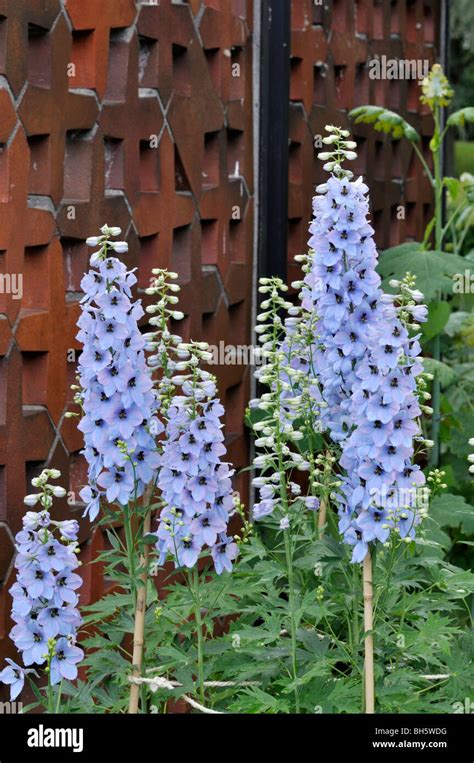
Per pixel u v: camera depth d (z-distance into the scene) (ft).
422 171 16.67
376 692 7.60
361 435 7.24
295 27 12.97
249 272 12.16
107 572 7.79
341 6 14.03
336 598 8.65
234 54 11.80
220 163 11.34
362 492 7.28
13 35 7.83
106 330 7.09
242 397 11.95
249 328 12.23
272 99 12.23
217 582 8.33
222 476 7.61
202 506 7.48
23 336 8.14
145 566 7.49
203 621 7.80
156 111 9.92
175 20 10.20
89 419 7.25
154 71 9.90
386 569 8.23
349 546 8.14
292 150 13.08
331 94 13.80
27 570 6.81
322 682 7.98
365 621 7.51
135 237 9.64
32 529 7.11
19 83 7.94
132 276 7.27
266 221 12.30
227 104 11.44
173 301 7.94
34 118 8.14
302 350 9.14
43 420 8.42
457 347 15.65
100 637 8.09
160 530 7.50
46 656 6.76
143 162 10.02
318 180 13.69
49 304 8.43
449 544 10.96
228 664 8.26
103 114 9.09
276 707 7.41
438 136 13.73
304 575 9.06
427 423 14.28
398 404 7.16
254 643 8.34
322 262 7.76
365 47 14.69
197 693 8.49
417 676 7.86
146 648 8.20
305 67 13.01
